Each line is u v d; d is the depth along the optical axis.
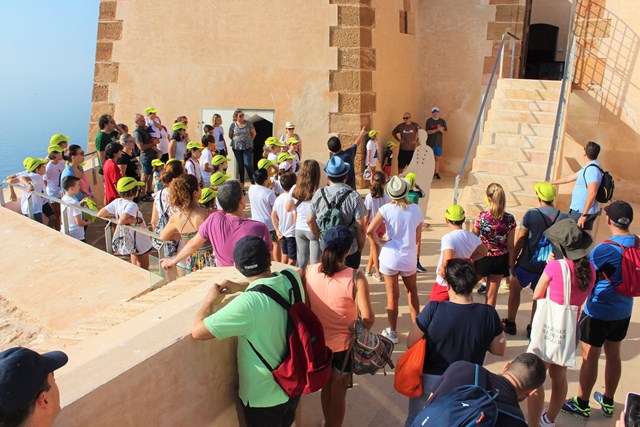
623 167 10.81
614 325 4.23
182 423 2.91
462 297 3.46
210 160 10.08
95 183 10.93
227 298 3.32
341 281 3.66
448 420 2.47
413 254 5.50
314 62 11.48
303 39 11.48
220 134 11.67
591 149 6.86
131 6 12.21
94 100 12.66
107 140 10.69
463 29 12.88
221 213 4.46
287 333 3.04
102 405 2.43
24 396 1.92
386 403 4.73
